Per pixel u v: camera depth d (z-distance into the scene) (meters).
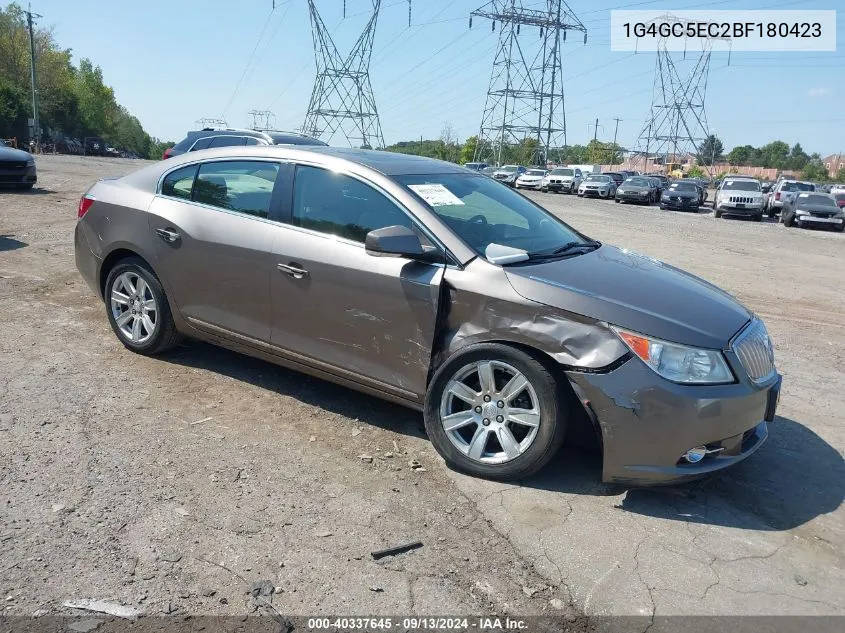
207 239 4.44
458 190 4.30
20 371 4.61
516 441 3.55
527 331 3.41
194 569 2.73
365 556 2.88
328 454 3.78
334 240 3.99
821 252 15.88
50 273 7.28
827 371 5.83
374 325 3.84
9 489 3.20
